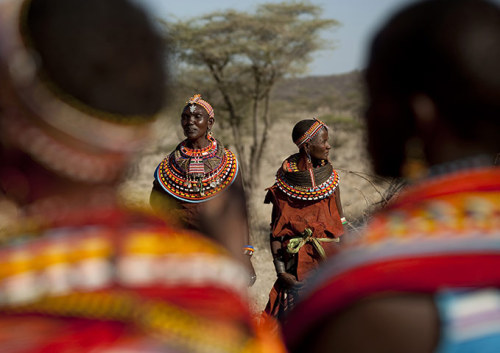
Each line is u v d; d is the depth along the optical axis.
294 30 15.83
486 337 1.09
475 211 1.16
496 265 1.09
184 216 4.67
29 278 0.95
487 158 1.26
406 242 1.15
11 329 0.93
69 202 1.04
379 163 1.38
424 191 1.24
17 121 1.00
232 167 4.75
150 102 1.05
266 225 10.14
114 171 1.06
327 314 1.16
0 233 1.00
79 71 0.98
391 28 1.29
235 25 15.54
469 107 1.22
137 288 0.98
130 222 1.04
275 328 4.36
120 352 0.94
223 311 1.04
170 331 0.97
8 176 1.03
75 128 0.99
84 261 0.96
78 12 0.99
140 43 1.03
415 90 1.26
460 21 1.22
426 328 1.11
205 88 15.87
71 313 0.93
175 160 4.77
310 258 4.49
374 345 1.12
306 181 4.60
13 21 0.99
